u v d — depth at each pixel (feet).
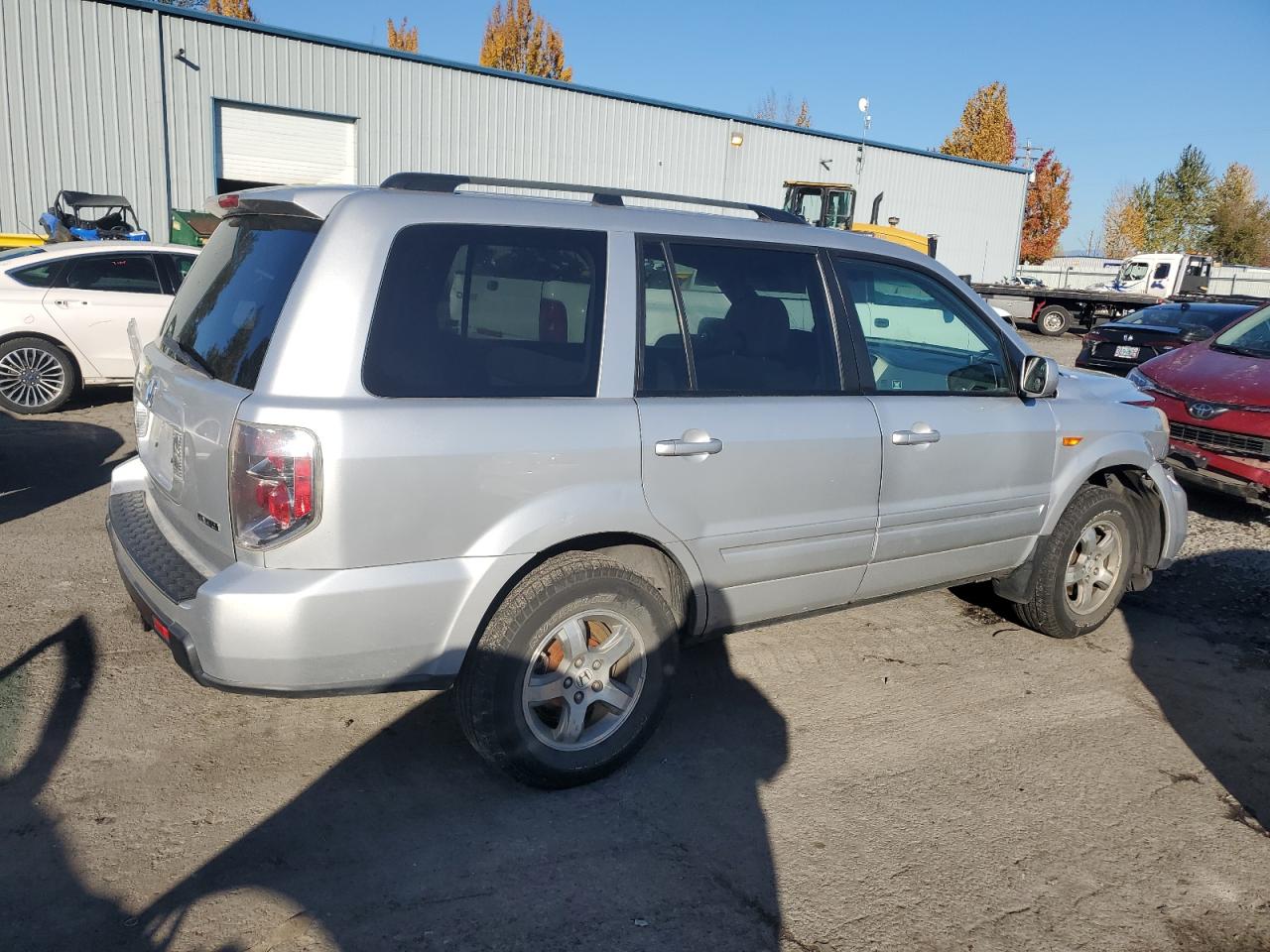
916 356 13.99
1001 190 111.75
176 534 11.00
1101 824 11.28
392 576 9.60
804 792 11.60
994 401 14.58
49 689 12.89
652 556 11.94
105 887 9.23
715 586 12.05
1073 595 16.61
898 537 13.58
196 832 10.13
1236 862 10.71
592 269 11.03
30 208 59.72
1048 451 15.21
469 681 10.42
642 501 10.96
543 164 77.82
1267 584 20.25
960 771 12.30
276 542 9.22
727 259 12.14
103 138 61.11
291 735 12.18
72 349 30.40
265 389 9.30
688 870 10.02
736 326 12.09
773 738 12.87
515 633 10.36
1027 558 15.87
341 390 9.38
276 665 9.33
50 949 8.39
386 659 9.80
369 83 69.41
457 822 10.59
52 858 9.59
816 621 17.06
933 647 16.20
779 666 15.11
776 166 91.50
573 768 11.16
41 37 58.34
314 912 9.04
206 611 9.25
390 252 9.82
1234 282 159.94
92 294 30.68
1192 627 17.80
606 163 81.05
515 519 10.17
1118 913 9.71
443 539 9.84
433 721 12.73
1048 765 12.58
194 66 63.16
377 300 9.68
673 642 11.63
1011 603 17.12
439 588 9.83
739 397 11.90
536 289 10.61
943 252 109.19
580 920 9.15
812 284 12.87
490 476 9.97
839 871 10.14
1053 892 9.99
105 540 18.85
